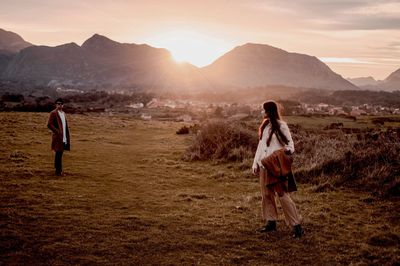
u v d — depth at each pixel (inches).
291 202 247.1
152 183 418.0
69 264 197.9
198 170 515.2
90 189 372.8
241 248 226.1
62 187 374.6
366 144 487.2
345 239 242.4
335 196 358.3
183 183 427.2
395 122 2203.5
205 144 641.0
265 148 252.7
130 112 4744.1
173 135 1080.2
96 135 980.6
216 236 245.1
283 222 276.5
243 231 256.1
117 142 856.3
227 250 222.7
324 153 480.1
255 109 5954.7
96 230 249.0
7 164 485.1
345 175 410.6
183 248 223.9
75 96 7086.6
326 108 7180.1
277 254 218.1
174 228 258.2
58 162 437.4
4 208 291.0
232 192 384.2
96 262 201.3
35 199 321.7
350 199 346.3
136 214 289.7
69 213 285.0
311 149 556.7
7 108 2333.9
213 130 660.1
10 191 348.2
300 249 226.2
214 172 496.7
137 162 572.1
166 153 687.7
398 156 415.5
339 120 2262.6
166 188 395.9
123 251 216.7
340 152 460.4
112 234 242.7
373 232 254.1
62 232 242.7
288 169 247.0
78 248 218.4
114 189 378.3
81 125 1190.9
